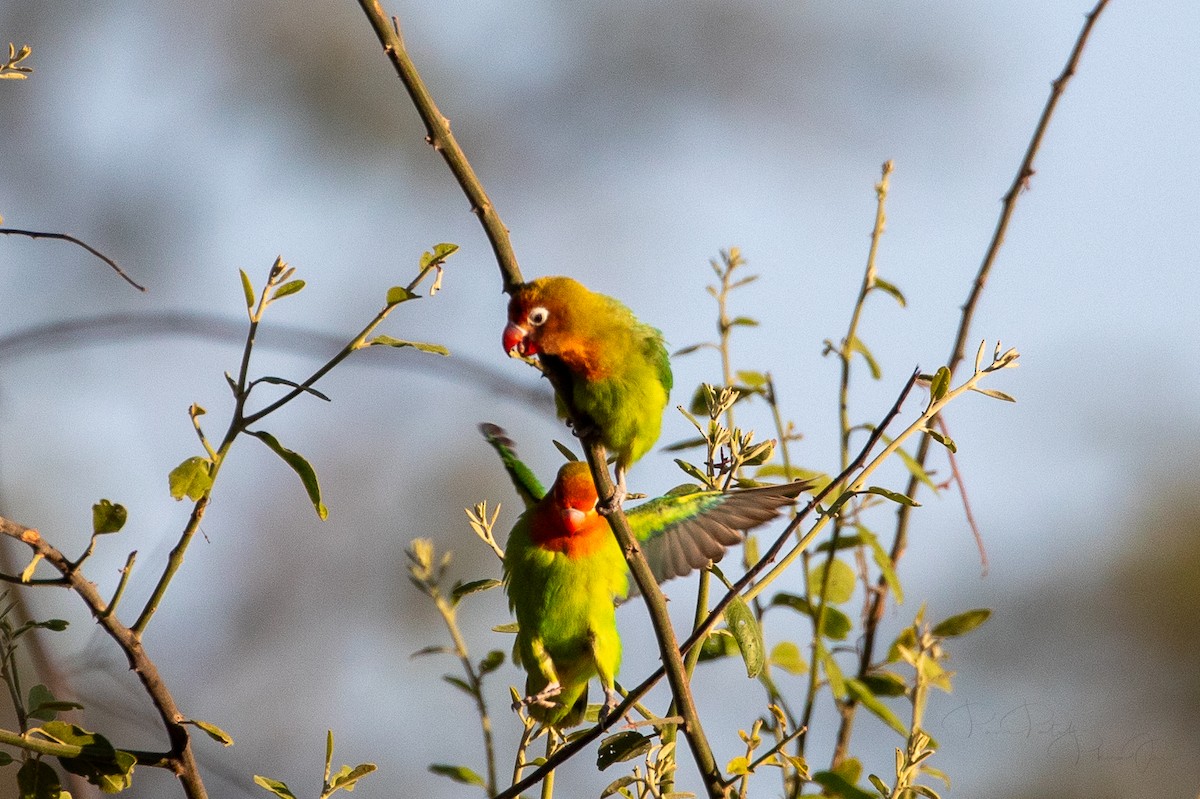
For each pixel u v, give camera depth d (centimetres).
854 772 841
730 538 800
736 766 692
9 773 1015
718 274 975
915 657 834
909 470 930
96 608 614
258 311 641
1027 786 1105
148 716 811
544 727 790
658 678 698
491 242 683
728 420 938
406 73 668
